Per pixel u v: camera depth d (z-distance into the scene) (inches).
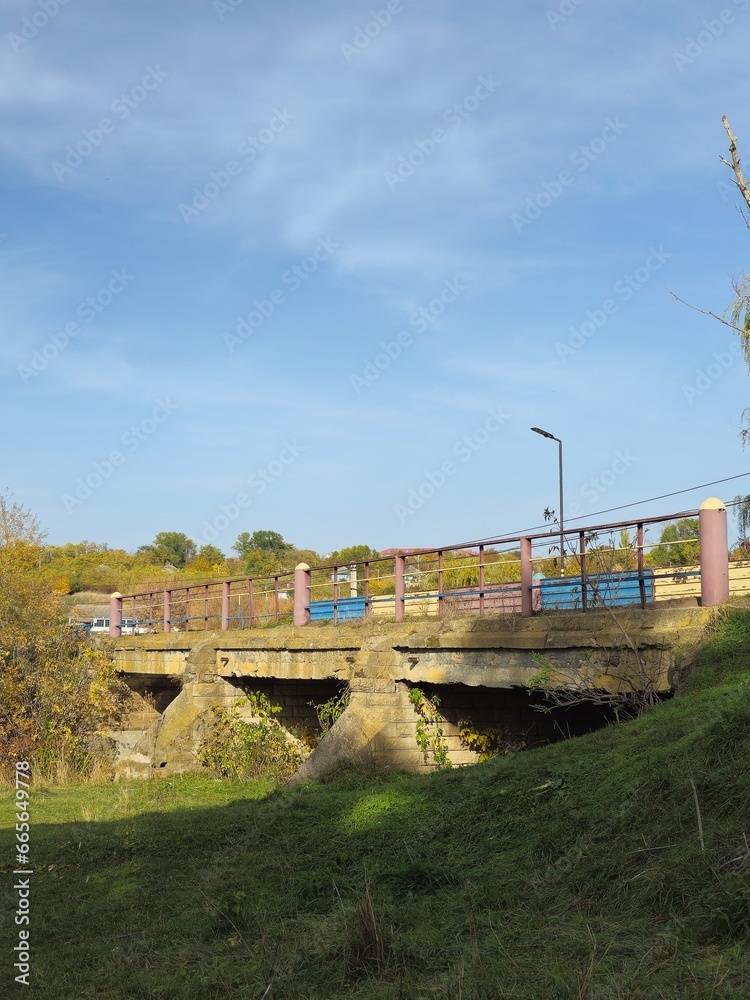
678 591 690.8
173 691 1111.6
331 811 468.1
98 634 1055.6
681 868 261.9
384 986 247.4
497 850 345.1
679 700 416.5
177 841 471.8
